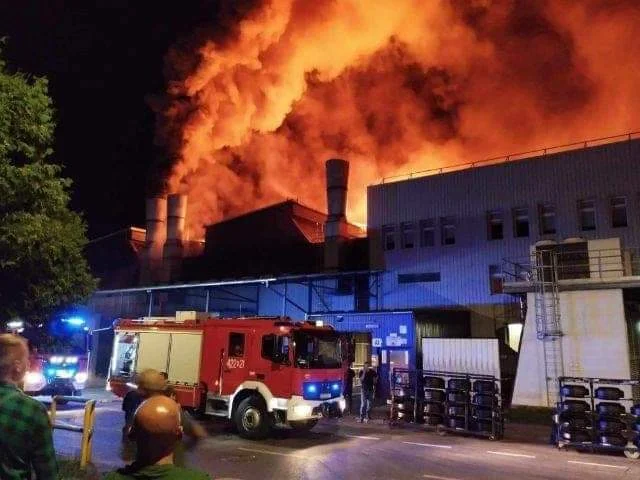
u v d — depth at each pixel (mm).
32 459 3131
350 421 17703
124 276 42562
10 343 3258
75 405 19641
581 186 25375
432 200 29469
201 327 15234
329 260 31984
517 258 26375
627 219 24031
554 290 18578
